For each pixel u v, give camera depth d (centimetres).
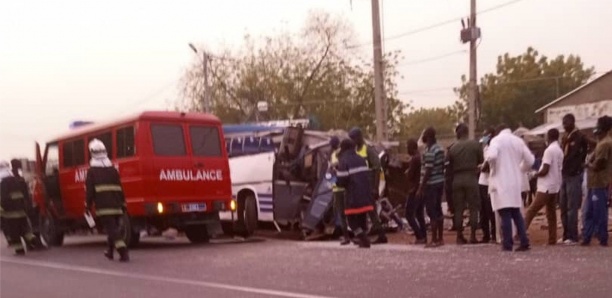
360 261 1141
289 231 1819
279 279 1015
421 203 1359
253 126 2019
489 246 1227
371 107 4847
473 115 3139
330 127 4788
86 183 1342
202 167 1623
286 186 1734
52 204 1797
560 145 1305
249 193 1814
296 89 4828
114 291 992
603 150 1164
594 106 4062
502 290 841
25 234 1655
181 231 1753
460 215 1291
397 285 912
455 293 844
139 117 1557
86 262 1348
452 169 1279
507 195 1141
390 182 1781
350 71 4906
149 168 1548
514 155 1155
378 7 2652
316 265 1129
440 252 1184
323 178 1647
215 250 1462
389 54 4844
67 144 1772
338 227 1617
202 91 4838
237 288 959
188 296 923
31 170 1981
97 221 1502
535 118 6550
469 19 3139
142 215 1552
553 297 791
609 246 1169
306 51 4888
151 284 1036
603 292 801
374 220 1420
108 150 1639
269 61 4884
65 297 966
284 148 1747
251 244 1589
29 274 1219
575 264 982
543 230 1585
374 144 1769
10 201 1590
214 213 1655
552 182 1231
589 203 1183
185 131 1611
